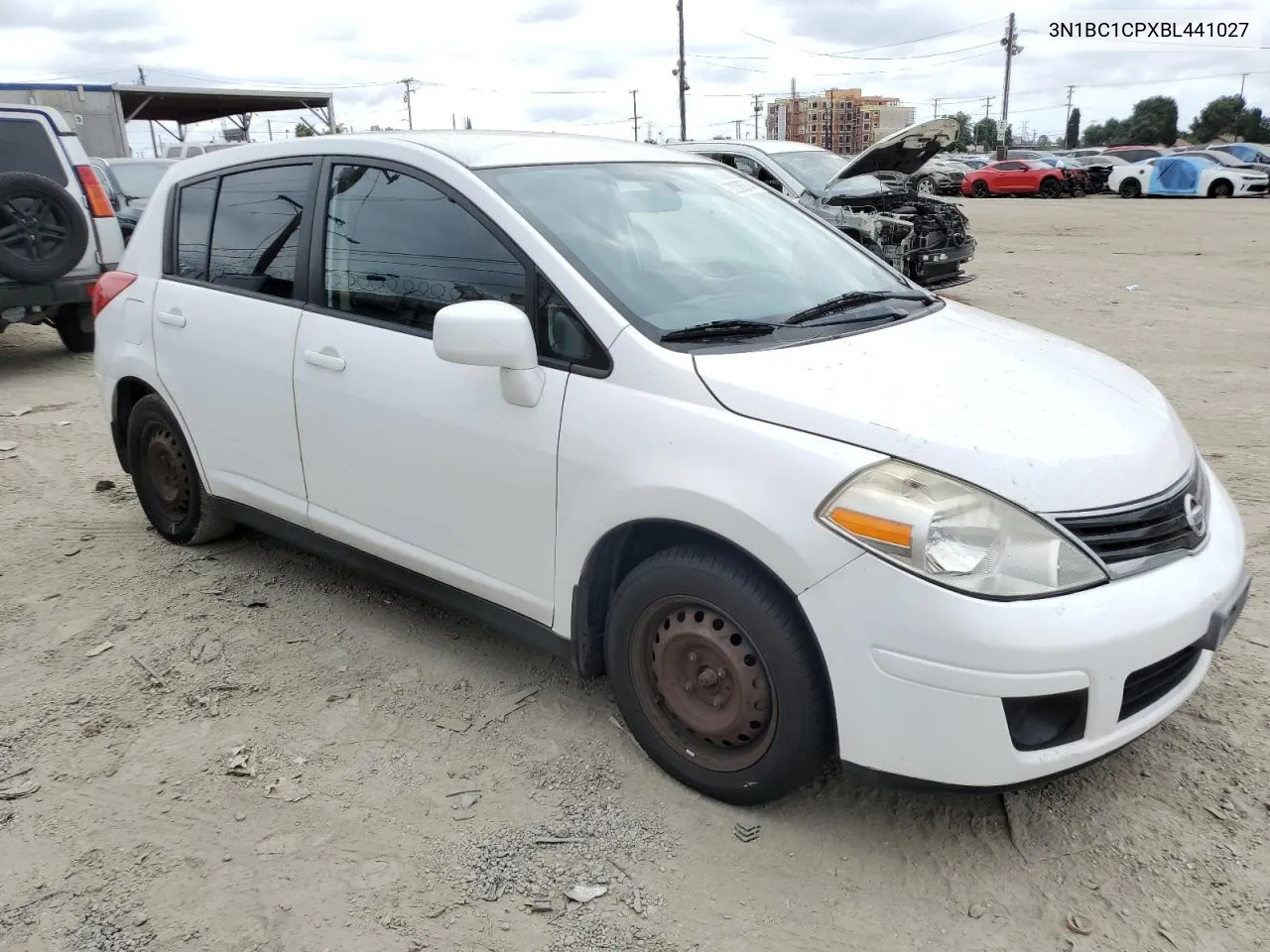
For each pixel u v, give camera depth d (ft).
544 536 9.69
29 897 8.16
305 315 11.80
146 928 7.84
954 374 9.04
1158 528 8.12
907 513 7.56
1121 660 7.63
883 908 7.98
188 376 13.37
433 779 9.61
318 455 11.82
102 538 15.57
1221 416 21.81
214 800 9.33
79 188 28.14
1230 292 39.81
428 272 10.62
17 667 11.75
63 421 22.71
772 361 8.87
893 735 7.80
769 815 9.05
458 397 10.14
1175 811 9.05
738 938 7.71
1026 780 7.74
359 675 11.50
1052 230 66.64
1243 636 12.09
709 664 8.87
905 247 34.32
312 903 8.08
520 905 8.04
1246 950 7.54
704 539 8.80
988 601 7.47
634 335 9.07
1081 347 11.29
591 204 10.66
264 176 12.69
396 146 11.13
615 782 9.52
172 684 11.33
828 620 7.84
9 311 27.17
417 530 10.98
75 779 9.65
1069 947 7.59
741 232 11.62
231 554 14.93
